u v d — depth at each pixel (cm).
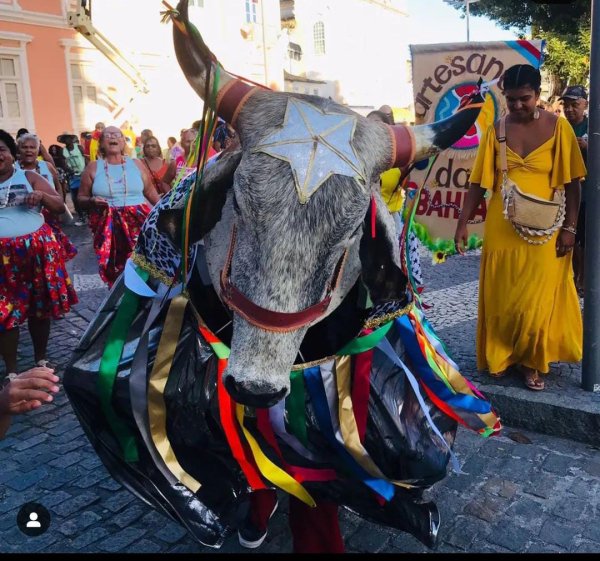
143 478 238
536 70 376
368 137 196
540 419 383
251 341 178
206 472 239
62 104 1989
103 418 239
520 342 398
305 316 179
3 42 1847
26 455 376
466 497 321
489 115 440
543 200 375
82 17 1752
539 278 386
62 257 496
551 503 314
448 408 257
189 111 2150
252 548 285
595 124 369
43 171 583
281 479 228
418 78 459
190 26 197
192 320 242
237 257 187
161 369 232
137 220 571
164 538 295
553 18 1517
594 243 380
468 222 457
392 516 246
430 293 670
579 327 411
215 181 211
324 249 177
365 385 240
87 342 246
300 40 3444
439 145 208
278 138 185
